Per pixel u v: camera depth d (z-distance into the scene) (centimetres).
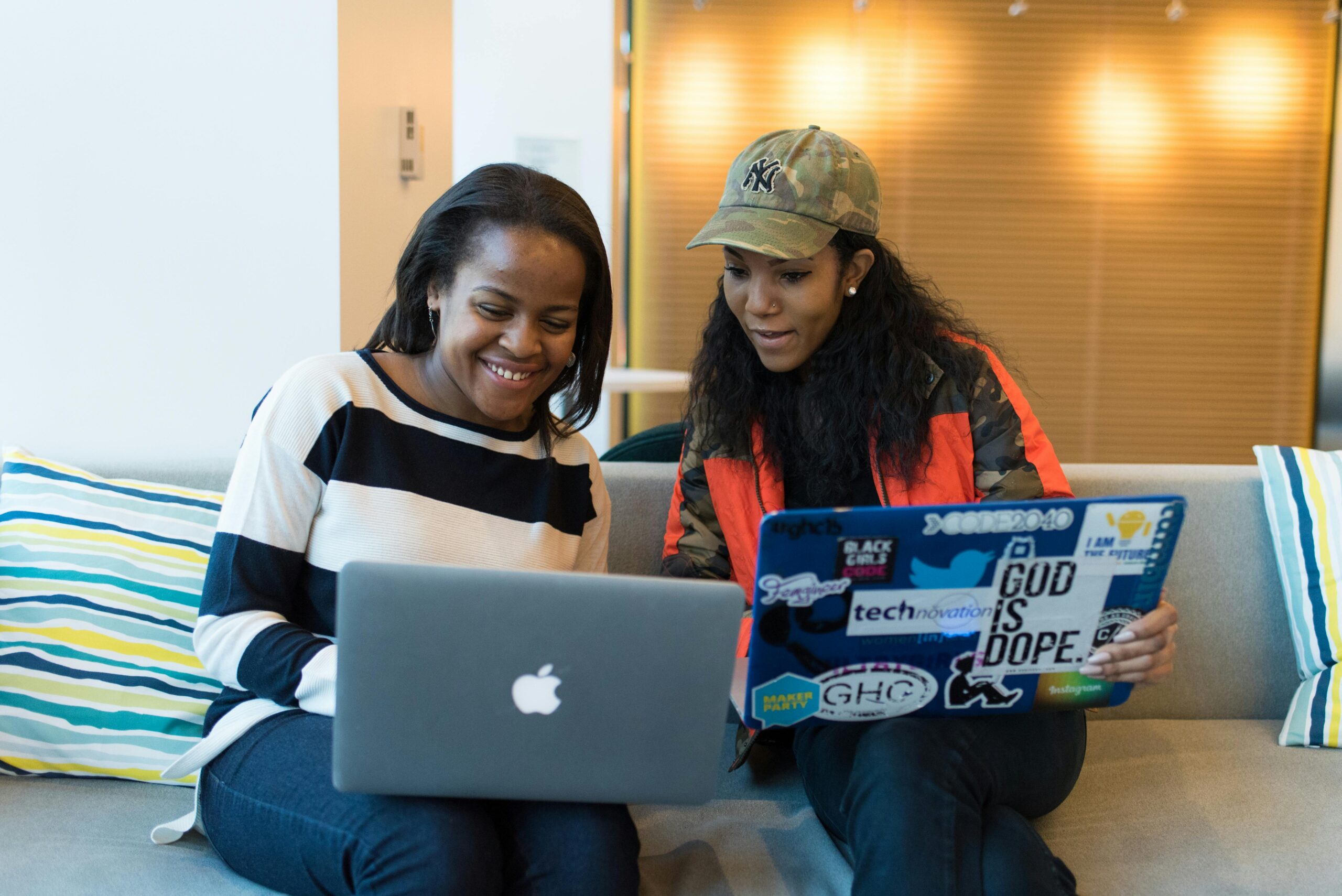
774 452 149
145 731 138
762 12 495
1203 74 492
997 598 108
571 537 138
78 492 150
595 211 445
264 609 119
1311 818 132
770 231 134
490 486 130
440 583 96
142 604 143
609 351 137
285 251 193
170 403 196
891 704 114
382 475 124
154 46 190
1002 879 107
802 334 141
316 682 112
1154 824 131
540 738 100
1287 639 167
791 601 105
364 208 204
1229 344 504
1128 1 489
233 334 195
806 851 127
